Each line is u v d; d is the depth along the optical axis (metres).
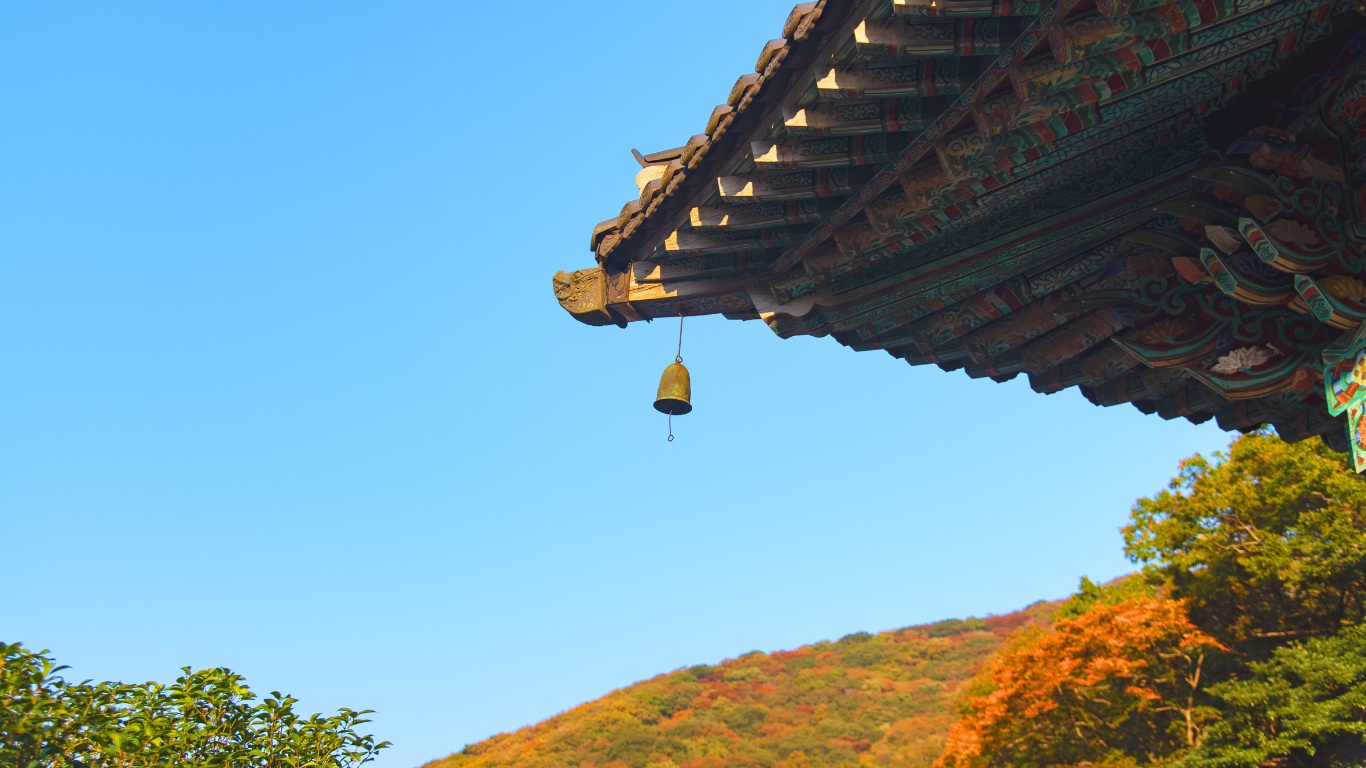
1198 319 5.48
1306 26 4.96
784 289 6.70
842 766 75.38
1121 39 4.70
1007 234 6.29
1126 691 26.20
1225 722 22.52
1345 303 4.74
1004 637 103.94
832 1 5.08
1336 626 23.75
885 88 5.25
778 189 6.03
